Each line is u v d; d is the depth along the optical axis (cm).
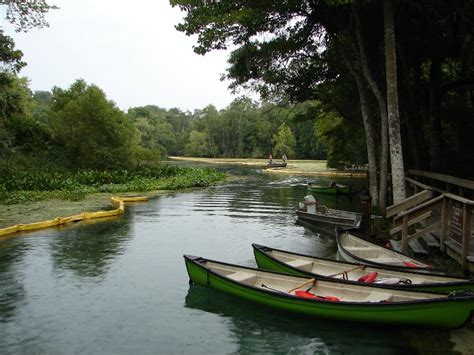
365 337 705
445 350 643
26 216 1847
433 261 997
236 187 3403
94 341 719
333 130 3094
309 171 5028
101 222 1803
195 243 1425
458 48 1806
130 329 764
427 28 1709
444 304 660
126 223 1784
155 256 1254
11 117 3653
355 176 4356
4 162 3092
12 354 674
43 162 3416
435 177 1433
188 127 12912
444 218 1020
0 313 834
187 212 2097
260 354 673
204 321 793
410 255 1049
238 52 2064
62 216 1862
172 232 1606
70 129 3669
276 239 1490
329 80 2444
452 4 1511
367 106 1831
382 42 1892
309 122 7550
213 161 8169
